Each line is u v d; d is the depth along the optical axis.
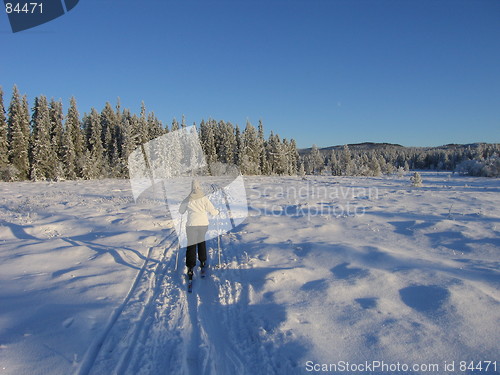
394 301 3.84
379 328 3.22
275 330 3.29
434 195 15.98
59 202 13.41
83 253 5.92
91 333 3.17
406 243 6.66
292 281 4.62
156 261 5.69
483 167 42.09
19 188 22.08
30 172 35.44
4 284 4.38
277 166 62.25
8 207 11.96
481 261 5.27
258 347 3.05
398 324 3.28
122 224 8.56
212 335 3.32
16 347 2.79
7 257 5.60
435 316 3.41
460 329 3.13
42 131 35.44
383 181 30.16
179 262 5.62
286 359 2.82
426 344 2.91
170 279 4.89
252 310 3.84
